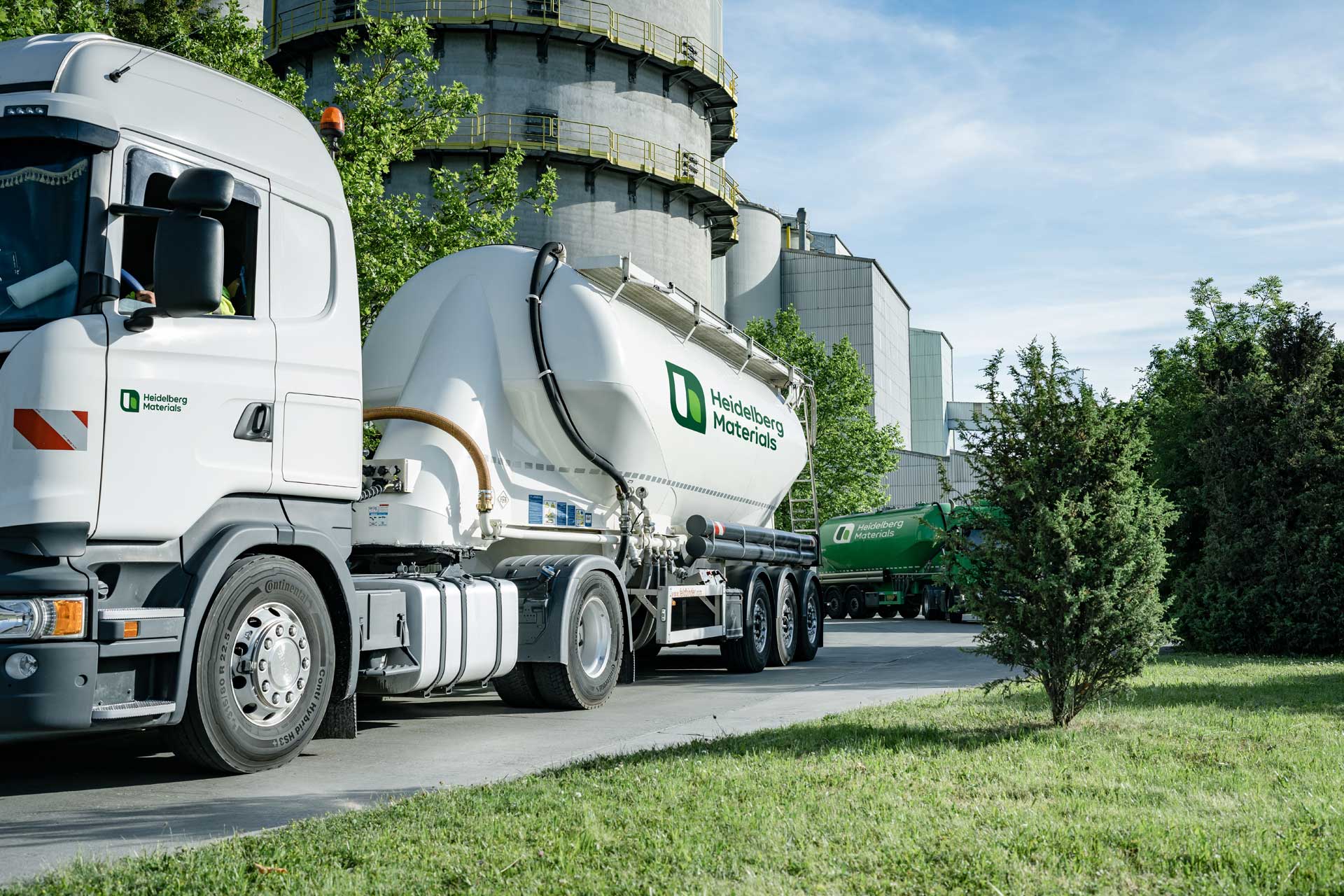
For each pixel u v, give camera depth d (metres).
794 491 18.92
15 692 5.63
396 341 10.83
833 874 4.29
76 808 5.91
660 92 40.25
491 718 9.77
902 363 86.31
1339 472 16.75
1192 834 4.90
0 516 5.65
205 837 5.23
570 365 11.02
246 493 6.89
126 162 6.25
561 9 37.72
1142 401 8.40
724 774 6.29
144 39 18.06
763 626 15.23
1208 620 17.55
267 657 6.91
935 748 7.32
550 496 10.98
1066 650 8.15
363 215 16.39
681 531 13.80
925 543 33.53
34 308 5.91
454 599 8.88
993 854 4.54
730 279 73.88
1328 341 18.12
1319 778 6.25
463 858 4.51
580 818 5.21
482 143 36.19
